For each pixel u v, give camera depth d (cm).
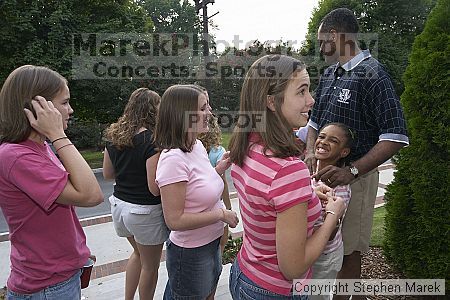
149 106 297
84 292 383
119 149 295
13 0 1350
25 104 170
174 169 226
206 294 260
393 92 257
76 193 169
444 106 286
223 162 262
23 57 1414
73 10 1565
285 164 150
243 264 177
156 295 364
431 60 290
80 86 1493
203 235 246
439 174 296
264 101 158
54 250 176
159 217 296
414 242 322
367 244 294
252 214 161
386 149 252
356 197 280
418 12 1908
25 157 166
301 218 147
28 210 170
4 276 452
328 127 249
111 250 541
